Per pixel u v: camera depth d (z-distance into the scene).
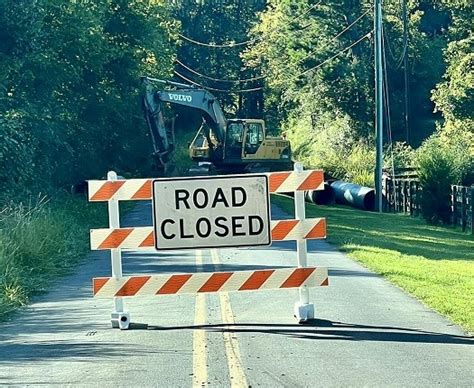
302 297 17.61
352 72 101.44
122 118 63.34
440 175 51.00
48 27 51.69
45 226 29.91
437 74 107.88
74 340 16.27
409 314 18.64
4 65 45.00
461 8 90.38
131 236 16.91
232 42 139.38
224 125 71.38
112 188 16.89
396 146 90.56
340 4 102.56
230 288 17.06
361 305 19.67
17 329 17.58
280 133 126.69
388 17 104.12
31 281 23.58
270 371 13.60
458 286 23.23
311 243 34.59
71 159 55.06
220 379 13.12
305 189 16.91
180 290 17.02
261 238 16.81
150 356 14.73
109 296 17.02
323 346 15.41
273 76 122.12
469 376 13.33
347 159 91.75
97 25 56.38
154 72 74.44
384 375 13.38
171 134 68.25
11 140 40.91
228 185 16.77
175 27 83.50
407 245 36.38
